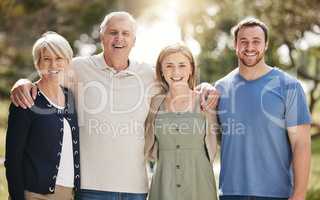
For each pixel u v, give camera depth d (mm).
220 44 16453
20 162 5375
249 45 5691
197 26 15875
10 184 5375
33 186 5395
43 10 19484
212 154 5926
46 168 5406
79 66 5984
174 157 5824
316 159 15289
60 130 5504
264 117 5625
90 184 5734
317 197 10078
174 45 5953
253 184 5633
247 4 13508
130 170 5770
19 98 5418
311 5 12453
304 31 12711
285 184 5668
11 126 5410
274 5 12727
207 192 5816
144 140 5910
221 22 15695
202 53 16469
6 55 20203
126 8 16578
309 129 5656
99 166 5742
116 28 5871
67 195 5547
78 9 19938
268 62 13578
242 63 5781
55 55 5512
